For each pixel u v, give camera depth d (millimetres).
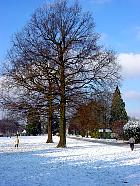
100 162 24688
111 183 15820
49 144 51406
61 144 43219
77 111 43344
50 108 43219
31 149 39406
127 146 46406
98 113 43375
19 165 23125
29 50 41125
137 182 16000
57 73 42125
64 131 43344
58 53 41938
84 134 101062
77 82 41688
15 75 41531
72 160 26141
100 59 41500
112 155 30422
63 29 41812
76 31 42062
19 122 48250
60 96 42469
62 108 42938
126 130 64500
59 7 42469
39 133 111812
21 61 41250
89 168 21312
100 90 41625
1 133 131375
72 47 41750
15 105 42562
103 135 93438
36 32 41750
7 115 43906
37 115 44188
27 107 42688
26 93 42406
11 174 18766
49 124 56969
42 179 17000
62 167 21859
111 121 100125
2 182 15867
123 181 16344
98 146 45594
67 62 42000
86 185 15273
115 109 101688
